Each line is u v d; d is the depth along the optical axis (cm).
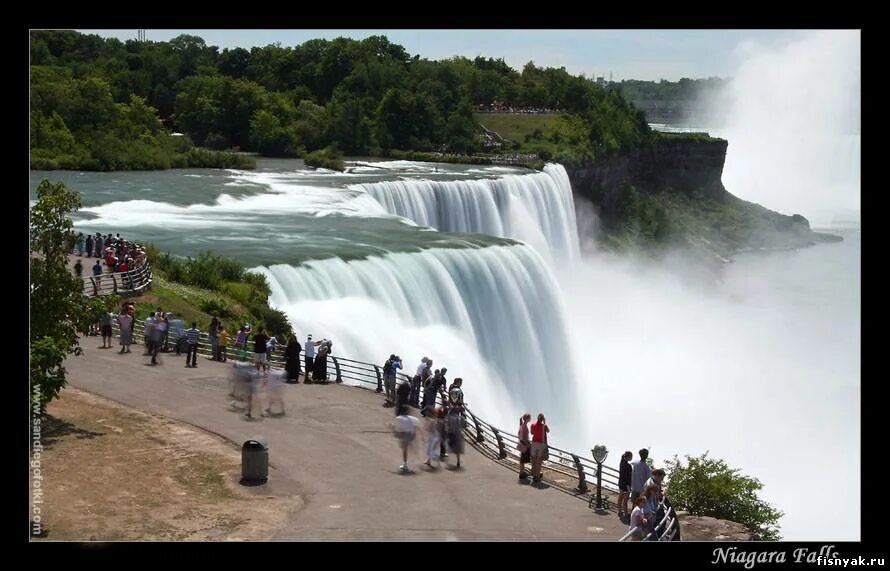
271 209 8181
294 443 3066
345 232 6956
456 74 16900
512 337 6272
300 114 14912
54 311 2956
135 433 3008
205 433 3061
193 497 2578
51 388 2728
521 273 6481
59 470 2659
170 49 18088
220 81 15138
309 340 3875
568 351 6688
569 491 2862
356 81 16112
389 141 14538
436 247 6300
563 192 12569
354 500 2652
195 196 8688
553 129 15200
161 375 3672
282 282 5334
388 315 5447
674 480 3269
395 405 3541
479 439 3328
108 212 7738
